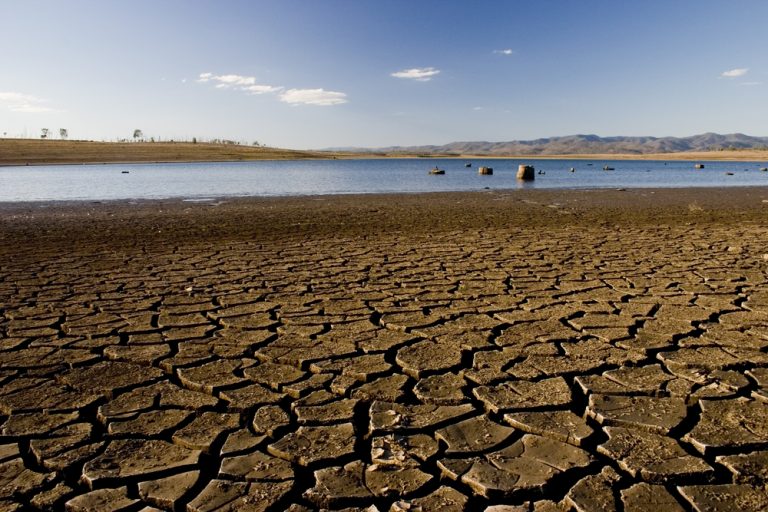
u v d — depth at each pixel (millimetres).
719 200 19297
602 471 2557
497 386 3547
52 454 2775
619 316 5074
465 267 7527
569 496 2363
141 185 28406
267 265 7746
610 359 3994
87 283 6621
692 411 3176
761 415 3094
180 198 20375
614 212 15250
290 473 2586
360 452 2795
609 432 2932
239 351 4262
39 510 2367
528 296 5887
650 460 2639
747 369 3805
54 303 5699
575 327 4785
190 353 4223
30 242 9969
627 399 3332
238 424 3098
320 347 4320
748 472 2523
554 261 7930
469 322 4949
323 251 8938
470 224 12570
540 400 3324
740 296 5773
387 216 14242
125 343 4469
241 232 11289
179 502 2371
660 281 6551
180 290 6270
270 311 5387
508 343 4371
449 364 3932
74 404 3367
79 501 2400
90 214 14836
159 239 10320
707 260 7867
